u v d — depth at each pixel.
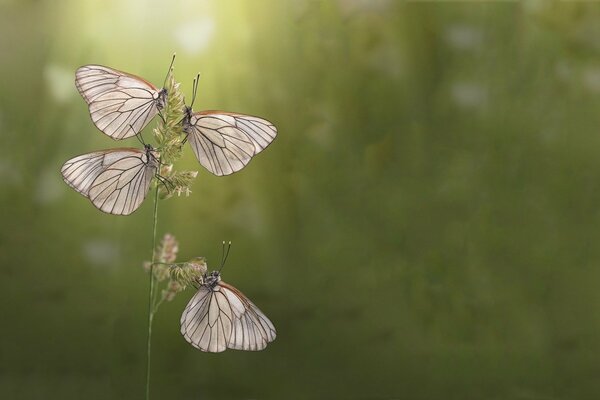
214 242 1.16
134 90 0.92
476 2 1.15
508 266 1.16
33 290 1.16
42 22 1.15
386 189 1.16
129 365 1.16
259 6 1.16
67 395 1.16
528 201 1.16
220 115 0.93
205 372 1.16
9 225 1.16
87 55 1.15
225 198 1.16
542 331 1.16
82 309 1.16
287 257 1.16
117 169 0.92
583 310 1.16
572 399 1.16
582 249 1.16
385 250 1.16
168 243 0.94
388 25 1.16
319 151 1.16
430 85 1.16
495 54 1.16
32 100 1.16
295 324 1.17
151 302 0.92
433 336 1.16
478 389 1.16
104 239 1.16
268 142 0.93
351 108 1.16
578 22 1.15
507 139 1.16
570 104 1.16
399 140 1.16
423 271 1.16
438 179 1.16
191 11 1.15
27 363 1.16
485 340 1.16
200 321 0.93
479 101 1.16
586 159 1.16
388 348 1.16
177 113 0.92
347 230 1.16
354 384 1.16
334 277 1.16
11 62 1.16
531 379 1.16
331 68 1.16
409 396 1.16
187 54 1.15
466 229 1.16
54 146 1.16
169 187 0.92
